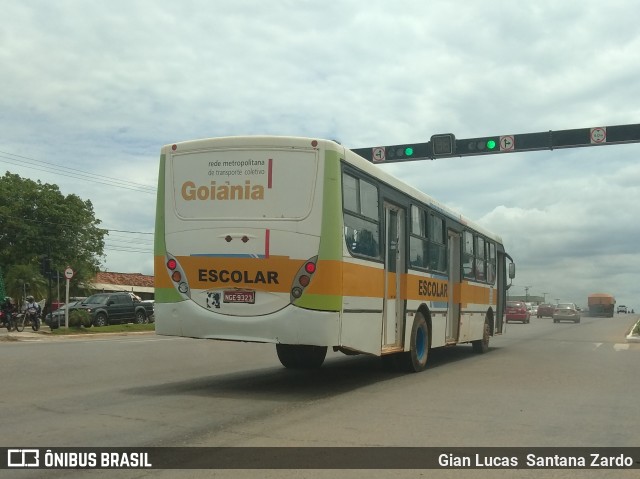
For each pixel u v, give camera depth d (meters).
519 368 13.55
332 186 9.09
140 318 34.34
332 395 9.48
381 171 10.80
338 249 9.05
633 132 20.36
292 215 9.12
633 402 9.16
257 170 9.31
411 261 12.02
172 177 9.73
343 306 9.16
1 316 30.00
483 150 21.84
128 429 7.05
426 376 11.95
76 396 9.26
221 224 9.35
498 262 19.92
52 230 47.16
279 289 9.05
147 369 12.85
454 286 15.15
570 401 9.16
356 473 5.51
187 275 9.47
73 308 30.28
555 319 51.44
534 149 21.31
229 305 9.22
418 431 7.06
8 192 46.06
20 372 12.11
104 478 5.35
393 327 11.34
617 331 32.31
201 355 16.09
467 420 7.69
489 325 18.56
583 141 20.78
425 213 12.95
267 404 8.65
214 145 9.52
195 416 7.78
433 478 5.44
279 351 12.65
